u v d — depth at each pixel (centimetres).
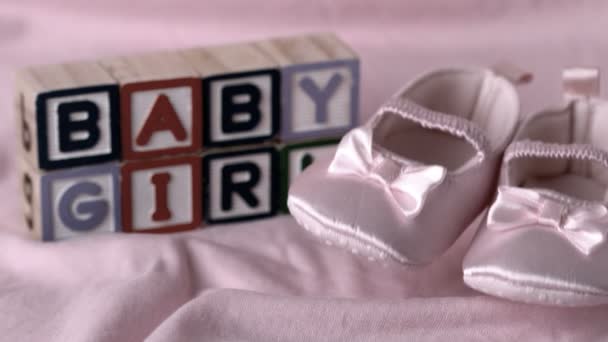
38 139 57
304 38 62
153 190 59
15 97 59
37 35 73
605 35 72
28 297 55
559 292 50
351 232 52
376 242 52
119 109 57
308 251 58
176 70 58
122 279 56
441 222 53
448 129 55
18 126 59
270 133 60
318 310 52
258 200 61
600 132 57
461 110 60
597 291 50
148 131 58
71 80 57
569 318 53
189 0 74
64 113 57
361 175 54
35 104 56
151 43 73
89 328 51
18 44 72
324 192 53
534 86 70
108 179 58
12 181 63
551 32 73
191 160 59
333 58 60
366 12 74
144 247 57
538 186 57
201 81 58
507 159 54
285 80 60
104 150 58
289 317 52
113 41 73
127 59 60
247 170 60
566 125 58
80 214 58
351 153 54
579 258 51
